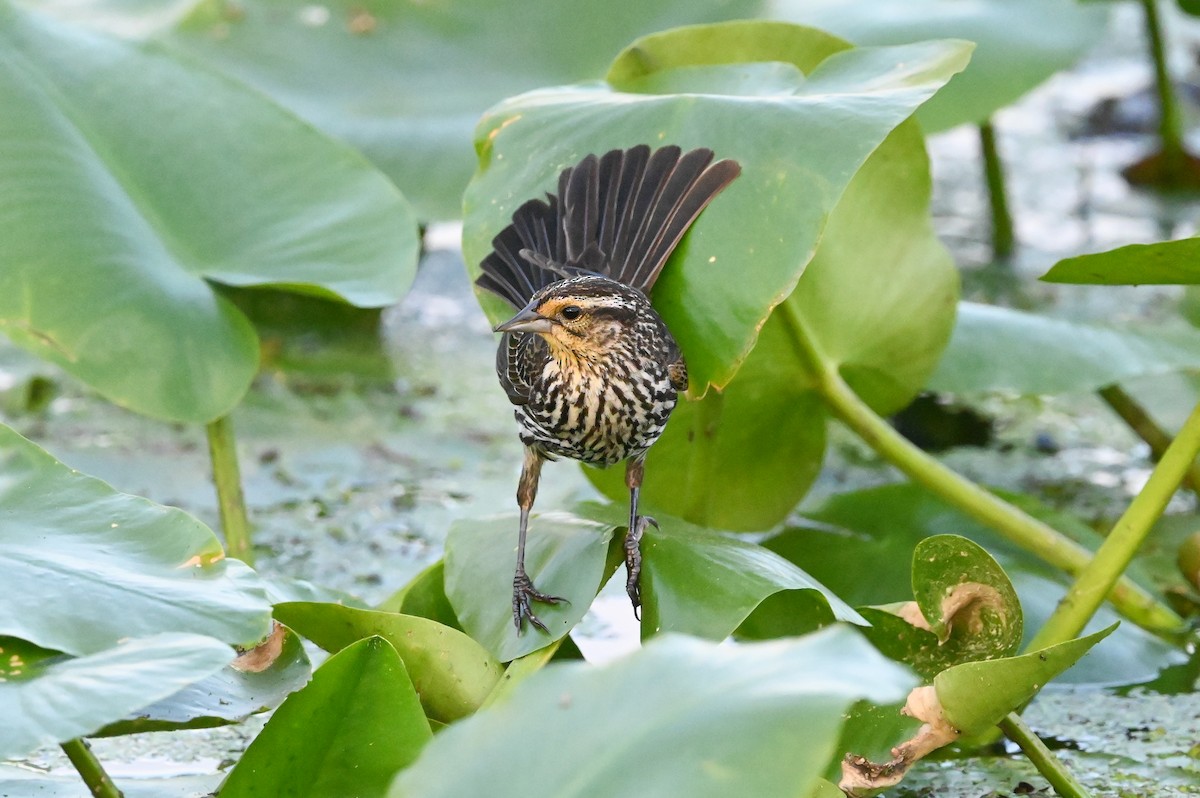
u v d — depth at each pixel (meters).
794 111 8.65
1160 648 10.12
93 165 10.27
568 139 9.23
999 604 8.15
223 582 7.52
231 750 8.89
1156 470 8.95
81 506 7.86
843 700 5.11
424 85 15.89
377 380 14.98
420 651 7.96
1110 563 8.98
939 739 7.71
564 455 9.12
